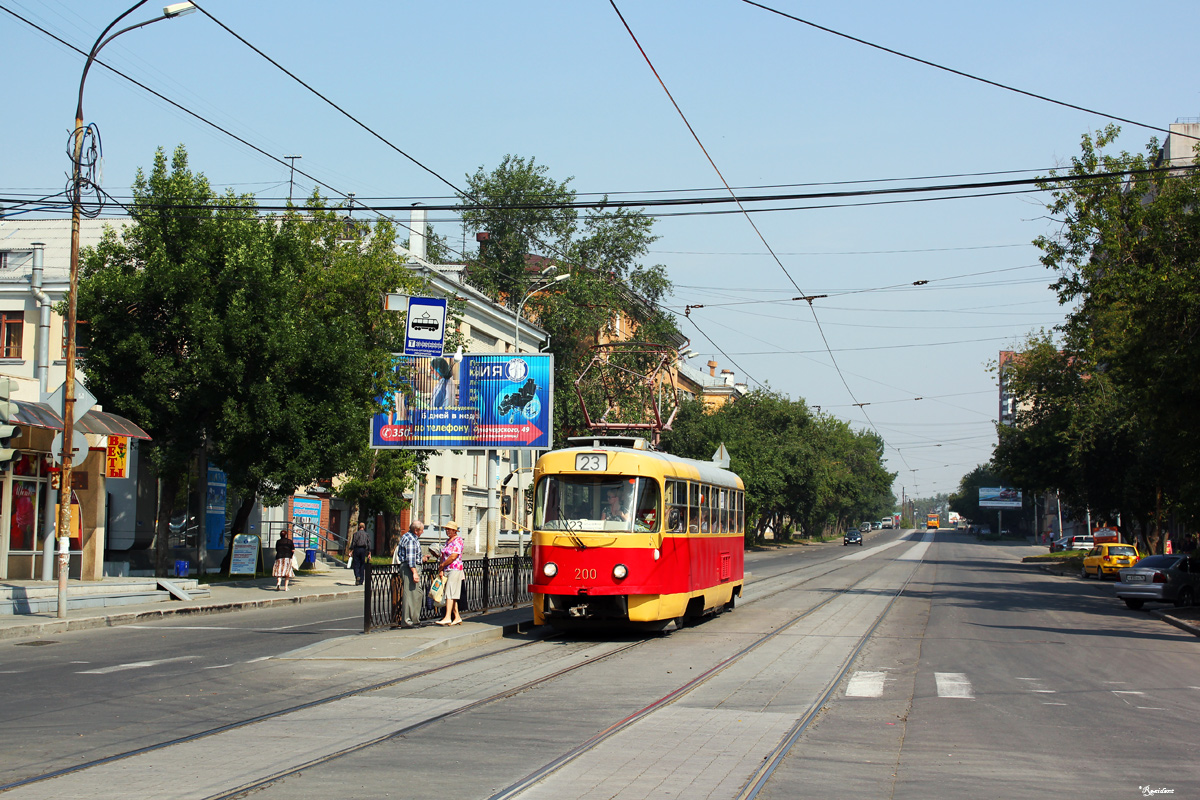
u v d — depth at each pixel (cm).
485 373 3145
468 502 5259
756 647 1633
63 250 4778
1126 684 1319
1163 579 2767
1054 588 3753
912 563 5712
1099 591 3644
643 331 5784
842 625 2030
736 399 8844
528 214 5812
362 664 1377
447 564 1848
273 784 731
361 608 2412
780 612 2312
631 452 1766
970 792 731
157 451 2794
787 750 872
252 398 2761
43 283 3772
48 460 2547
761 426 8706
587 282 5641
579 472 1756
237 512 3447
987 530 15400
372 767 786
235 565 3216
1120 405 4828
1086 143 2958
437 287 4506
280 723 964
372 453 3603
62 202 1991
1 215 2028
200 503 3244
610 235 5834
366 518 3822
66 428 1948
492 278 5978
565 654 1518
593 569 1700
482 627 1780
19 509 2469
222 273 2820
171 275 2759
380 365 3120
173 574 3181
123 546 3397
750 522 7500
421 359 3175
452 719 990
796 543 10019
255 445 2823
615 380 5553
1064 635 1980
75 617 1927
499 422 3119
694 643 1684
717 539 2155
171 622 2028
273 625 1961
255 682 1217
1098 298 2966
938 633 1934
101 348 2780
